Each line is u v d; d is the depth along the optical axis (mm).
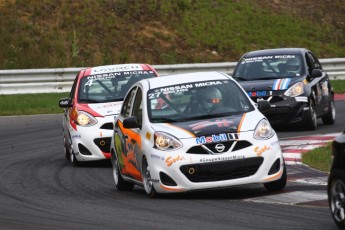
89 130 50906
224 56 118188
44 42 116438
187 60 116000
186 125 36844
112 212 33719
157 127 37219
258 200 34781
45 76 100062
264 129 36281
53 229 30625
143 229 29469
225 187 35156
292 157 49094
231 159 35094
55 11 121875
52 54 115000
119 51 116875
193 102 38875
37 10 121312
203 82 40219
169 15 125500
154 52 117062
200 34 122188
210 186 35031
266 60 64812
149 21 123750
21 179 47125
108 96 53469
